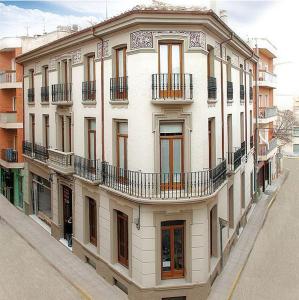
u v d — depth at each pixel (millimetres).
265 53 33688
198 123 14117
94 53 16594
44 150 22078
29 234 21688
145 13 13172
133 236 14414
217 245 16375
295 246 19594
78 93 17953
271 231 22141
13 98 28078
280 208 27703
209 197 13961
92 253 17078
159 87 13656
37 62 22797
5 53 27781
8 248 19766
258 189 29344
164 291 14008
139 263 14117
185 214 14102
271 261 17688
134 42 13836
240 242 20062
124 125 15086
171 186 14109
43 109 22234
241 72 22391
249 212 25531
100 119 16312
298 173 43469
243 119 23094
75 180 18594
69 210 20250
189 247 14219
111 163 15602
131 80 14047
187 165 14109
